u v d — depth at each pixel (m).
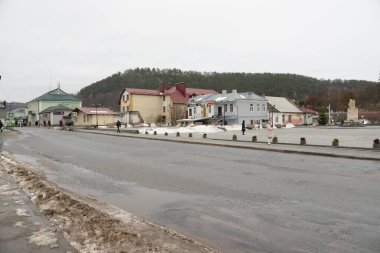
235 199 7.00
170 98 65.62
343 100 113.00
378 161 12.86
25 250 4.13
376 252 4.23
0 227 5.00
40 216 5.56
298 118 72.19
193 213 6.11
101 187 8.52
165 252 4.08
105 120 63.44
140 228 4.98
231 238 4.82
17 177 9.15
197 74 132.12
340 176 9.54
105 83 133.00
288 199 6.91
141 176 9.93
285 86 129.50
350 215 5.76
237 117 54.47
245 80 122.19
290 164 12.16
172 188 8.21
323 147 17.73
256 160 13.38
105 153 16.47
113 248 4.22
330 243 4.55
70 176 10.14
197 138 26.12
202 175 9.91
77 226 5.06
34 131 44.72
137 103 65.56
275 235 4.89
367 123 63.81
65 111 73.81
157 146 20.66
